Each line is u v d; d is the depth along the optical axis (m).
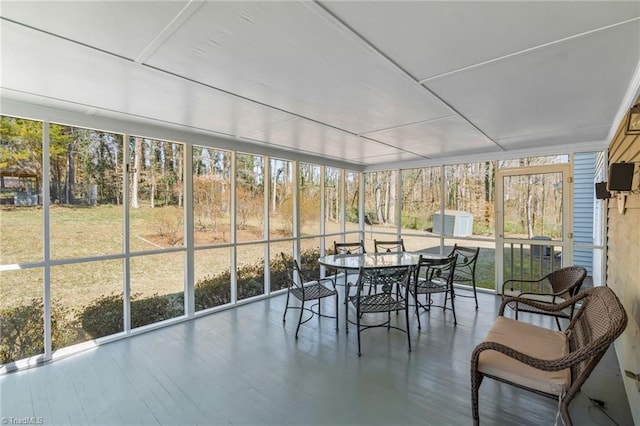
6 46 1.75
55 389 2.43
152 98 2.61
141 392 2.38
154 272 3.66
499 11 1.43
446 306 4.35
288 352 3.02
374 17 1.48
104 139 3.30
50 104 2.79
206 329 3.59
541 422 2.03
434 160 5.61
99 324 3.26
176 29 1.59
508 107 2.79
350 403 2.23
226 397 2.31
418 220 5.91
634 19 1.48
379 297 3.38
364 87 2.35
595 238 4.37
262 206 4.87
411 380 2.52
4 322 2.76
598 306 2.04
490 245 5.10
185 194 3.90
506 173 4.92
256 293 4.79
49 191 2.95
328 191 6.04
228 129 3.64
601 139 4.04
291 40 1.70
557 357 1.98
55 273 3.01
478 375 1.95
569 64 1.96
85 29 1.59
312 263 5.68
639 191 2.14
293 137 4.02
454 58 1.89
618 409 2.19
